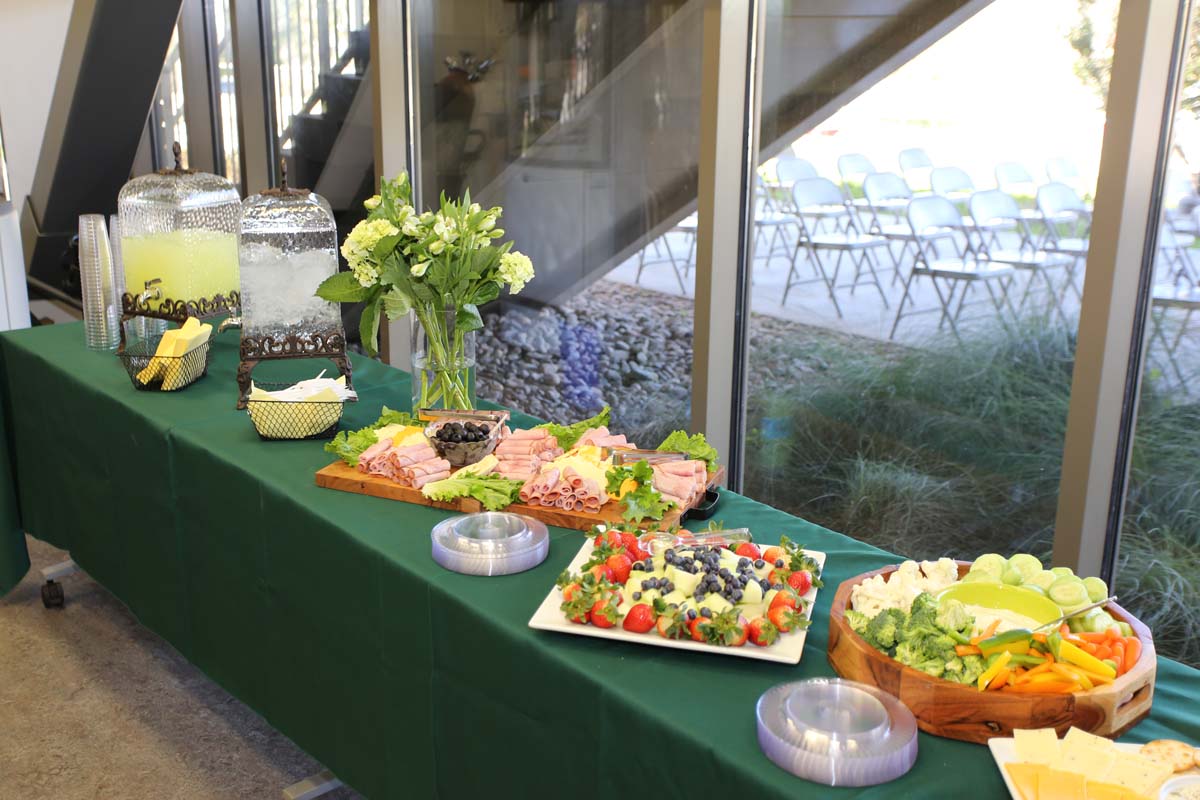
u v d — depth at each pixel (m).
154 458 2.32
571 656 1.38
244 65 5.23
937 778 1.13
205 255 2.66
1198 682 1.36
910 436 3.28
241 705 2.60
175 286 2.63
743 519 1.86
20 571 3.06
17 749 2.40
